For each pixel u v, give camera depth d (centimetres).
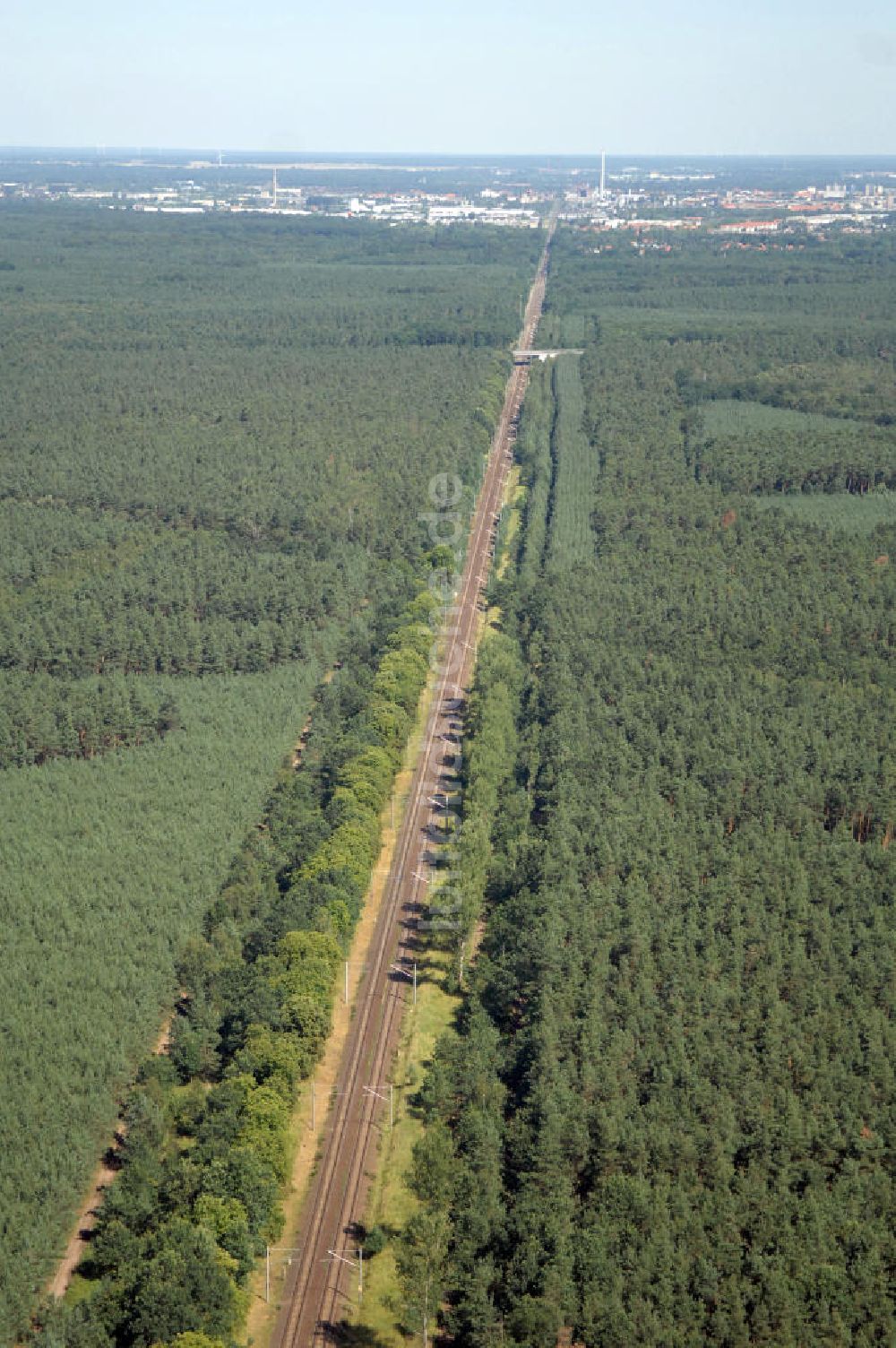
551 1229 17925
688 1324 17112
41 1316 17462
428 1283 17550
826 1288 17462
